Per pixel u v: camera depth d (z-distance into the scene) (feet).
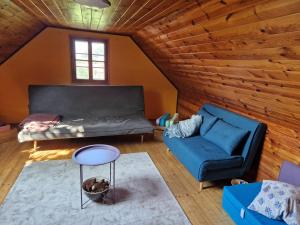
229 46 6.34
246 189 6.61
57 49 13.92
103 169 9.59
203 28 6.52
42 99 12.42
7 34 10.43
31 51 13.58
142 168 9.86
